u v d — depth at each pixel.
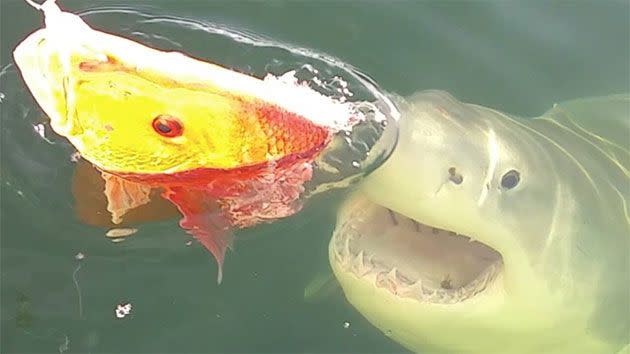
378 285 2.12
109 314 2.16
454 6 2.56
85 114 1.78
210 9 2.41
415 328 2.17
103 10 2.33
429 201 2.06
